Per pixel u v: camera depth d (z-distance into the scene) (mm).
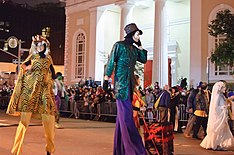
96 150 8805
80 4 31078
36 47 6848
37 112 6738
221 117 9688
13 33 47062
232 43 17094
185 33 26453
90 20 30203
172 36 27188
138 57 6488
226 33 17312
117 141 6156
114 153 6172
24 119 6637
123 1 27125
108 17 30906
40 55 6848
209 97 12492
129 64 6215
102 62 29875
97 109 19953
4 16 46781
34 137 11086
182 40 26547
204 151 9375
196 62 22688
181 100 15734
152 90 18031
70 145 9602
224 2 21719
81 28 31047
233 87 19828
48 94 6812
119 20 31562
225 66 20359
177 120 14727
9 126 14547
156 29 25188
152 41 28719
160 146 7184
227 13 17609
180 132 14648
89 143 10086
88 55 30172
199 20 22734
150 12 29172
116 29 31344
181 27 26703
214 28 17641
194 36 22922
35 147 9023
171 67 26859
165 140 7215
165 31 25453
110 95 19438
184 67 26281
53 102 6918
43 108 6750
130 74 6211
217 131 9617
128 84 6156
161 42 25141
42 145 9391
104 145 9727
